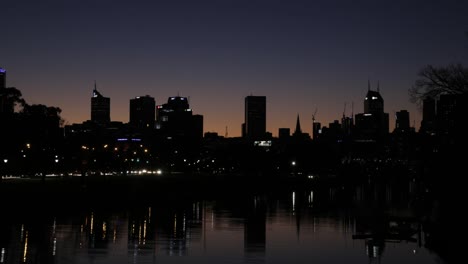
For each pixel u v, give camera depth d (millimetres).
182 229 54781
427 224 51844
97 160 144750
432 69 68312
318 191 144875
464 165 62375
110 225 56656
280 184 173000
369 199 109188
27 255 38656
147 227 55750
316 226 58750
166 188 120875
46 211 68688
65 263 36188
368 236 49594
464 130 63062
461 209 59125
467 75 58500
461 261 38656
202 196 109500
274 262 37906
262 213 74250
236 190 135625
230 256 39750
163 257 38875
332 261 38812
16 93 96125
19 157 102938
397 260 39438
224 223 61031
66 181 113562
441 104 64688
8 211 66312
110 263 36406
